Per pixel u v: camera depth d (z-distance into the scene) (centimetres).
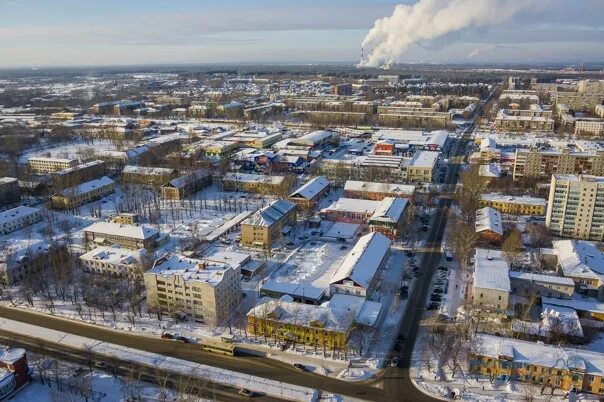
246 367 17162
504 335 18675
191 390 15950
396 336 18875
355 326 18850
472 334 18275
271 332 18725
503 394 15688
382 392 15862
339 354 17738
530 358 16125
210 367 17175
